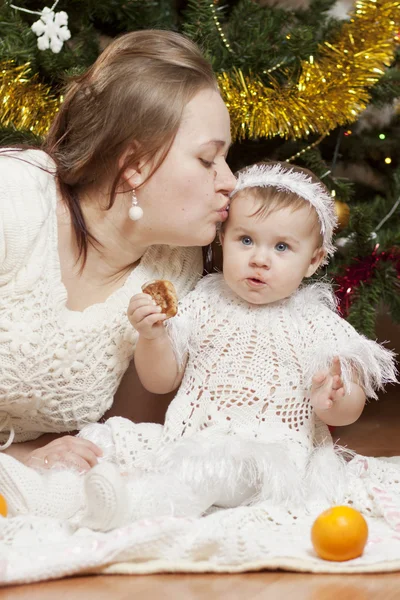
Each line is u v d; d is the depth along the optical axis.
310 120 2.28
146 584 1.32
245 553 1.37
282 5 2.67
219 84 2.24
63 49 2.34
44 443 2.00
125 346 1.92
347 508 1.42
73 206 1.86
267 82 2.40
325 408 1.76
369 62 2.27
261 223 1.80
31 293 1.78
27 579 1.30
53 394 1.87
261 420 1.83
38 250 1.79
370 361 1.81
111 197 1.82
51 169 1.88
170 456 1.69
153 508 1.54
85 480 1.50
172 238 1.85
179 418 1.86
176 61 1.83
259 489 1.67
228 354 1.88
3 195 1.77
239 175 1.88
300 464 1.75
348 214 2.35
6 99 2.22
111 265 1.91
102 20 2.52
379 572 1.37
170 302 1.81
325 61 2.32
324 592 1.29
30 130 2.25
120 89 1.80
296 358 1.86
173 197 1.79
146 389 2.06
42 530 1.46
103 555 1.34
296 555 1.39
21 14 2.46
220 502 1.68
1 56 2.21
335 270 2.44
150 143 1.77
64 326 1.83
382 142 2.83
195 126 1.79
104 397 1.94
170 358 1.89
